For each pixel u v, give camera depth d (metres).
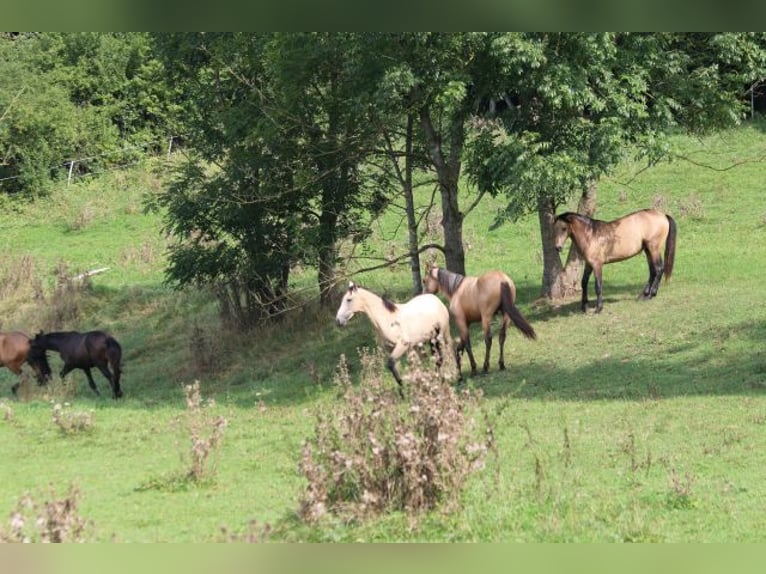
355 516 9.25
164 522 10.52
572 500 9.69
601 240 20.45
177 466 13.37
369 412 9.91
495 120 20.92
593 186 22.16
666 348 17.89
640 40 19.41
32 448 15.05
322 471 9.45
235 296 25.30
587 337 19.27
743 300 19.95
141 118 47.03
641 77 19.77
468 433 9.77
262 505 10.97
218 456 13.68
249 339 24.44
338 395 12.02
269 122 21.28
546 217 21.95
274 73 21.12
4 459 14.40
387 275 27.75
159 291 30.95
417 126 22.44
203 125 25.02
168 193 25.16
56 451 14.84
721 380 15.71
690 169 33.72
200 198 24.03
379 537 8.91
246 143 21.62
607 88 19.34
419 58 18.61
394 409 9.78
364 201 25.59
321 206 23.91
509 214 18.98
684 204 29.91
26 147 42.56
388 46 18.48
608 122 19.06
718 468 11.38
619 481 11.00
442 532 9.02
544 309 21.52
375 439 9.38
